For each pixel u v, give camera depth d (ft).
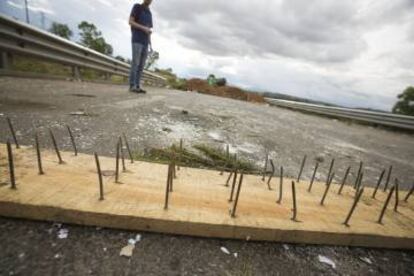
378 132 23.91
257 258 2.97
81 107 9.67
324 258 3.16
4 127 5.93
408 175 8.30
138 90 19.92
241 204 3.55
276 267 2.90
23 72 16.53
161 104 14.52
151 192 3.47
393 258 3.38
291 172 6.31
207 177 4.22
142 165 4.29
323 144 11.19
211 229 3.09
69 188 3.25
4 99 9.16
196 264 2.74
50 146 5.20
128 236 2.95
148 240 2.95
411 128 25.07
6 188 3.05
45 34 15.76
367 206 4.14
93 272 2.43
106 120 8.16
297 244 3.30
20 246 2.57
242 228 3.13
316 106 37.52
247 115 17.16
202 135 8.57
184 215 3.12
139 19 17.75
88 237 2.83
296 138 11.41
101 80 25.58
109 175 3.74
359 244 3.44
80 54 21.04
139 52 18.60
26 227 2.82
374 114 28.73
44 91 12.51
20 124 6.31
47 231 2.81
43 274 2.32
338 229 3.38
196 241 3.06
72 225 2.95
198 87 62.59
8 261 2.39
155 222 3.01
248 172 5.53
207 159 5.74
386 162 9.79
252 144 8.61
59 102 10.06
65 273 2.36
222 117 13.71
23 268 2.34
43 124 6.59
